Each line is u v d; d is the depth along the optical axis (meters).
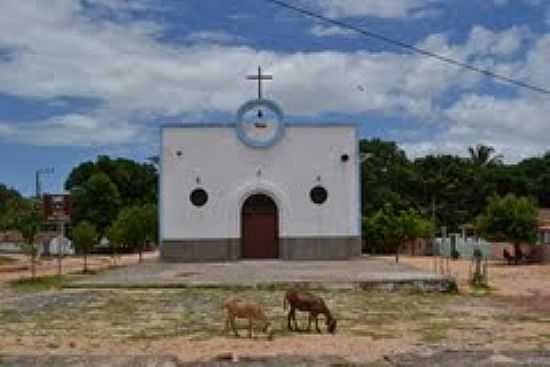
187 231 36.75
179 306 19.98
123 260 52.75
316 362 12.21
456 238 56.50
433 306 20.45
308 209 36.81
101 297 22.12
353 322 17.31
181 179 36.97
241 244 37.06
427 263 43.62
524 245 49.00
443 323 17.22
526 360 12.09
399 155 89.69
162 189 36.91
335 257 36.66
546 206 86.12
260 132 37.06
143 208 51.25
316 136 37.12
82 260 54.88
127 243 49.16
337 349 13.72
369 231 56.16
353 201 36.94
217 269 29.98
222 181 36.97
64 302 21.16
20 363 12.14
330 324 15.78
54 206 34.31
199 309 19.36
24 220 39.28
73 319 17.86
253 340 14.84
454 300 22.11
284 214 36.72
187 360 12.62
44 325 16.95
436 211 81.62
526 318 18.14
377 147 88.69
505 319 17.95
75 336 15.45
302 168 37.00
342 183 36.97
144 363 12.09
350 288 23.80
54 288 26.03
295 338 15.05
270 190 36.84
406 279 24.06
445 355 12.54
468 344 14.22
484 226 47.78
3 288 28.64
